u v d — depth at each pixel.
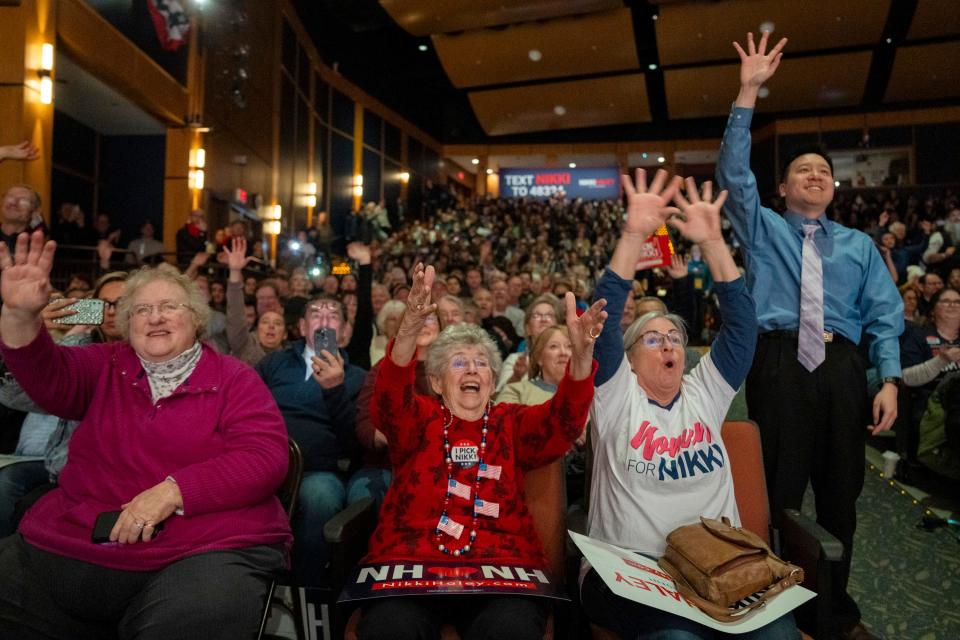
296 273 6.63
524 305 7.31
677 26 16.83
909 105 19.83
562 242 17.98
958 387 3.57
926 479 3.88
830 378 2.24
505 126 22.88
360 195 19.17
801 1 15.70
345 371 3.05
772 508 2.27
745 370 2.10
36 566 1.73
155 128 10.34
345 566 1.92
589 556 1.79
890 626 2.56
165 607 1.62
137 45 9.58
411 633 1.71
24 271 1.71
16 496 2.37
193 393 1.90
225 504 1.76
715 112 20.91
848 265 2.35
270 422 1.92
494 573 1.87
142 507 1.67
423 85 23.42
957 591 2.79
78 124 10.02
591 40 17.31
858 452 2.25
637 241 2.06
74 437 1.87
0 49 6.89
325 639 2.39
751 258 2.38
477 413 2.16
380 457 2.71
